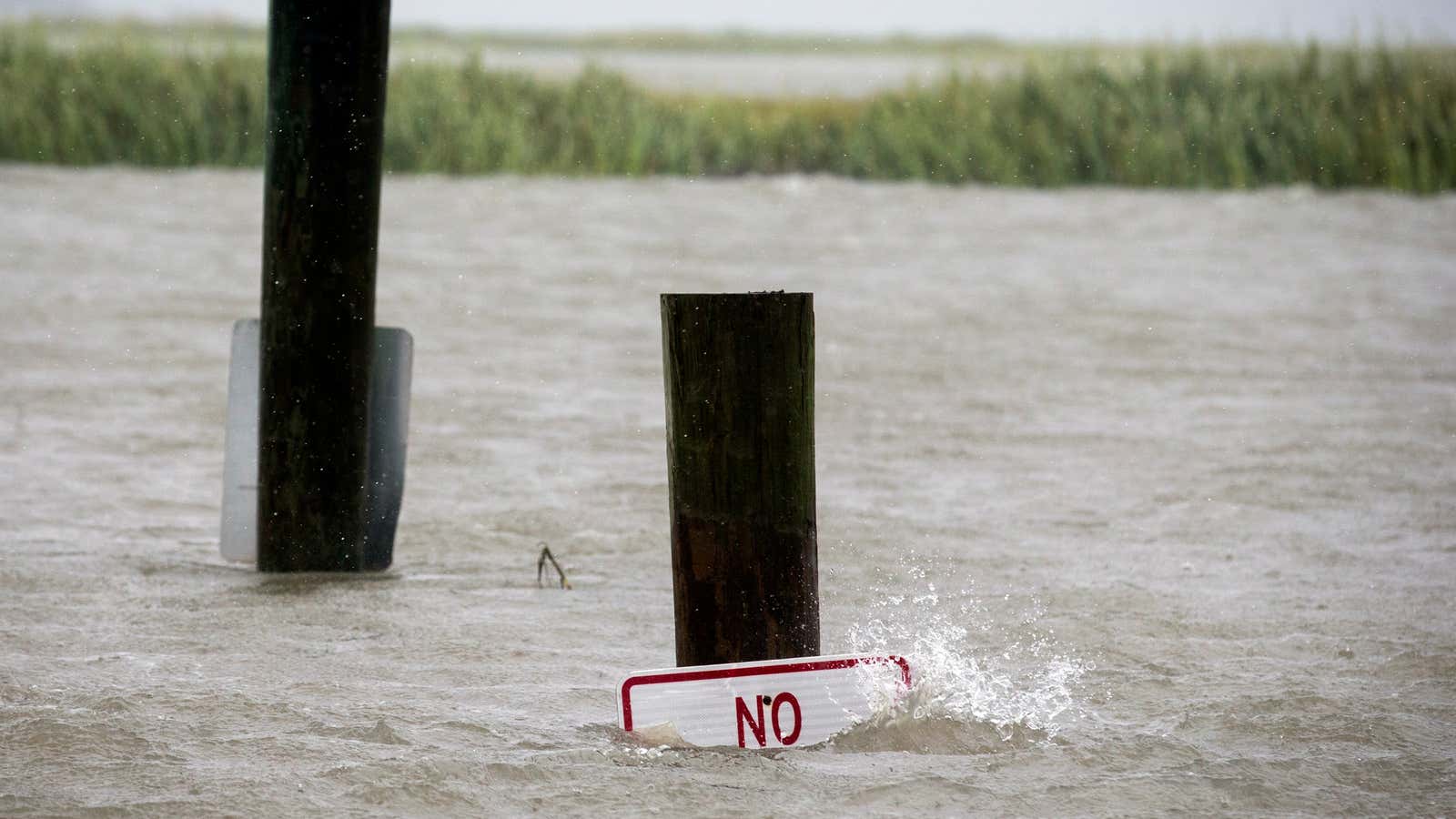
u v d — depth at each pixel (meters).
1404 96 98.69
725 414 16.03
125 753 15.41
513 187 92.00
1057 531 27.75
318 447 24.69
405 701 17.62
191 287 55.75
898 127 104.38
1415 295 59.06
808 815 14.17
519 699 17.80
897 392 41.38
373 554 24.94
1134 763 15.79
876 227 78.31
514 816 14.05
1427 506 29.83
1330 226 79.69
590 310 53.78
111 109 99.38
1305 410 39.47
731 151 105.12
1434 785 15.26
